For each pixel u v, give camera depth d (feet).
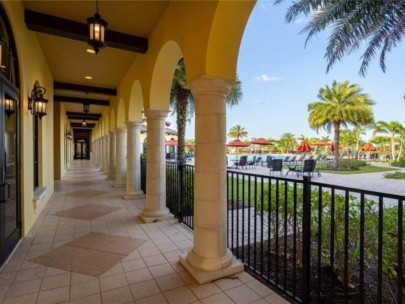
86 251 9.63
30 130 12.42
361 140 114.83
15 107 10.32
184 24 9.25
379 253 5.05
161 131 14.15
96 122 54.60
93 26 9.20
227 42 7.77
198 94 8.16
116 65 19.10
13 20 9.80
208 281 7.53
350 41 17.44
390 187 29.63
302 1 16.47
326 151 118.42
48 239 10.88
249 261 8.44
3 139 8.63
